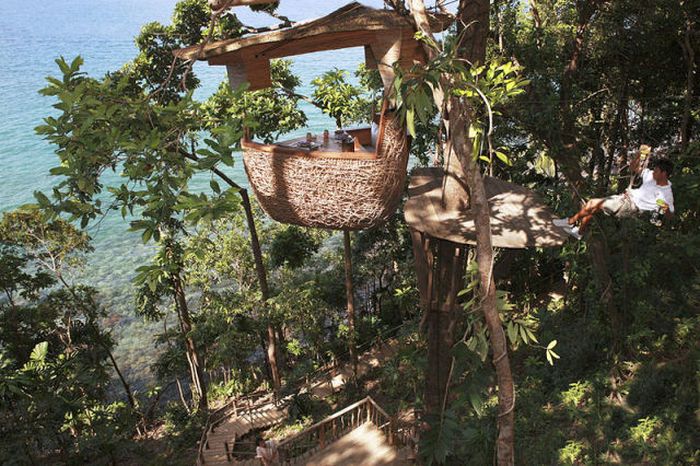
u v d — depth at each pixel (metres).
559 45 12.62
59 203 3.94
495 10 11.95
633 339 10.75
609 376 10.79
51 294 21.12
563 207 11.43
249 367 24.38
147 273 3.88
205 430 17.34
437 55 3.76
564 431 10.02
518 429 10.46
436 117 15.13
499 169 14.14
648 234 11.02
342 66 101.81
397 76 3.58
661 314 10.79
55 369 17.77
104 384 21.53
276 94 17.59
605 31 12.54
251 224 15.90
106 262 36.34
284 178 4.97
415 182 6.35
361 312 25.69
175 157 3.89
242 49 4.88
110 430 19.20
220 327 20.80
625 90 14.50
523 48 11.30
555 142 10.80
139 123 4.17
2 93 91.25
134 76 18.06
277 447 11.12
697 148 9.71
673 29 12.05
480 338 4.28
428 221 5.36
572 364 12.08
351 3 4.74
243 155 5.18
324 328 24.16
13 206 44.94
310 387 19.59
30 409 16.48
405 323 21.53
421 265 6.49
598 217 10.29
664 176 4.44
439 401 7.61
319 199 4.93
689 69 12.48
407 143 4.85
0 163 56.50
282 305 19.09
